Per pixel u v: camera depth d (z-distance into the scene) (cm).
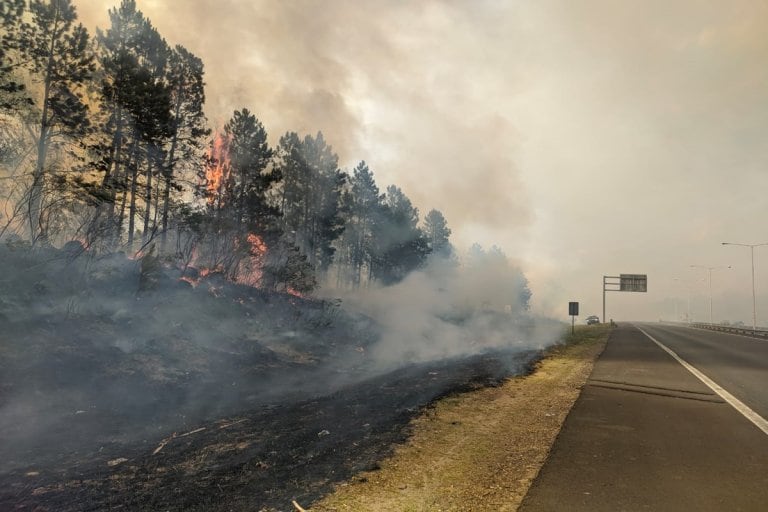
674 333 3784
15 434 618
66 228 1260
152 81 2286
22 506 411
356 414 748
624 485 426
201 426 705
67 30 2108
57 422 674
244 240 1934
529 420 688
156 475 487
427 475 464
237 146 2655
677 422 669
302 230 3588
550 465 481
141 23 2380
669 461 493
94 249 1217
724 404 802
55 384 788
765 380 1090
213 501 410
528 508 378
